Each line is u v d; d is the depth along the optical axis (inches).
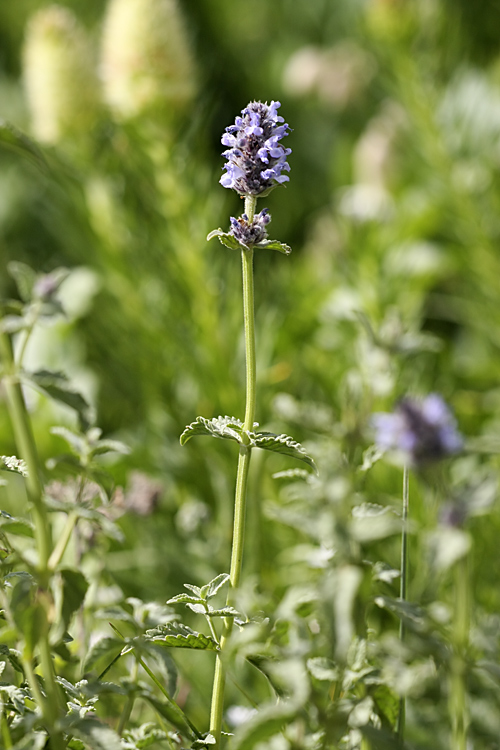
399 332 37.9
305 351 57.3
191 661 41.5
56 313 32.8
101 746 32.3
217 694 34.1
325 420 34.4
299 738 32.8
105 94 55.1
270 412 51.4
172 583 44.5
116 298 57.8
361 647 33.1
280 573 43.8
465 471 42.9
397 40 59.4
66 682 34.6
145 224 56.5
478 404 53.3
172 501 51.7
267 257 60.6
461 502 31.2
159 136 54.1
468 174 60.0
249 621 34.4
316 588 32.1
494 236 59.7
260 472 43.9
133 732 34.8
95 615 34.0
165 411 54.7
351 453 34.1
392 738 32.5
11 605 32.2
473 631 32.6
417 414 31.4
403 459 31.4
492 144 60.1
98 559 39.1
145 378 55.5
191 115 57.3
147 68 52.6
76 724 32.4
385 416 31.6
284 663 32.5
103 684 33.6
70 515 33.7
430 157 60.6
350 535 31.5
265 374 52.3
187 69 53.8
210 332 53.7
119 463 50.9
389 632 40.9
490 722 36.2
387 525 31.5
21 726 32.5
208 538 47.8
